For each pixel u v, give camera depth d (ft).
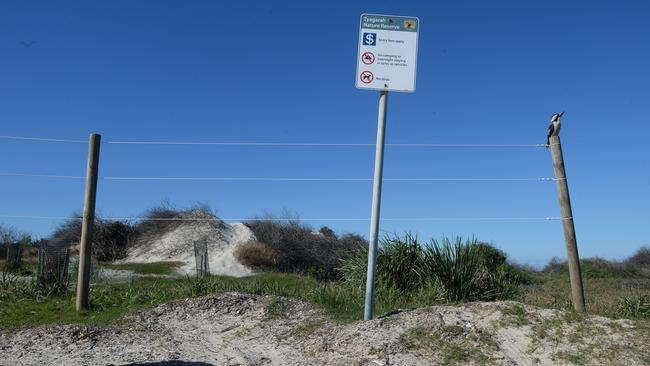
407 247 34.35
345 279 36.27
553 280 85.61
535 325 23.43
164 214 102.12
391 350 21.44
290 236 91.71
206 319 29.25
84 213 32.48
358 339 22.57
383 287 32.65
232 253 89.97
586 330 22.71
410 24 24.47
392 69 24.26
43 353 23.53
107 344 24.81
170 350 23.95
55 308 32.76
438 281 31.91
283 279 64.18
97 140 32.71
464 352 21.43
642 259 106.63
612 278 93.30
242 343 25.38
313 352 22.65
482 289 32.37
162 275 72.02
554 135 28.45
